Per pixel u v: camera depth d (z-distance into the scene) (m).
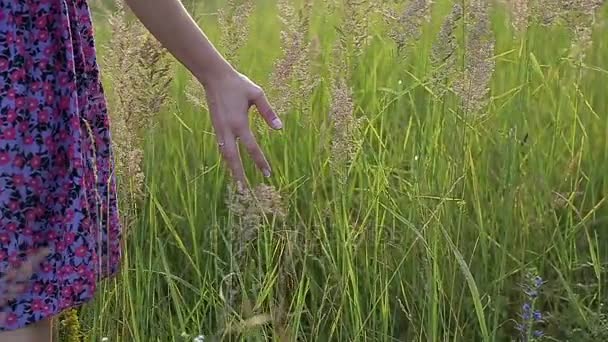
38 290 0.99
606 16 2.17
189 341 1.47
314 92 1.96
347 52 1.74
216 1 1.92
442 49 1.60
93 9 1.97
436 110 1.76
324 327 1.58
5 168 0.96
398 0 1.73
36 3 0.97
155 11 1.11
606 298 1.67
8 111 0.96
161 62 1.43
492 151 1.85
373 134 1.93
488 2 1.61
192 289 1.53
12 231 0.98
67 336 1.45
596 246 1.70
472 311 1.58
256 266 1.62
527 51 1.83
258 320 1.30
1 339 0.98
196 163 1.90
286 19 1.73
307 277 1.51
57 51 0.99
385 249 1.57
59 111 1.00
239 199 1.27
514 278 1.70
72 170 1.00
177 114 2.01
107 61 1.46
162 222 1.84
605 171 1.84
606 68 2.05
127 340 1.49
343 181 1.49
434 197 1.55
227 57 1.79
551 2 1.70
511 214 1.67
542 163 1.80
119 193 1.41
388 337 1.53
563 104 1.97
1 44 0.96
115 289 1.46
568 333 1.56
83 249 1.01
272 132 1.94
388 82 2.00
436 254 1.47
